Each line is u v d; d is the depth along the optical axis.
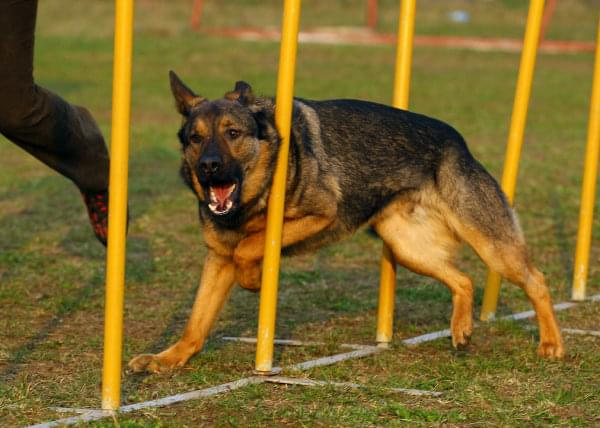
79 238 10.91
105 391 5.48
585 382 6.24
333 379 6.26
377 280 9.55
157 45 32.91
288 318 8.10
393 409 5.58
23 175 14.74
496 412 5.56
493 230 7.09
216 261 6.69
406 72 7.44
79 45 32.19
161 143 17.81
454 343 6.94
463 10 45.69
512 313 8.38
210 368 6.53
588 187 8.58
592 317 8.13
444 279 7.23
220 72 28.02
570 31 40.66
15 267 9.58
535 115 22.50
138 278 9.30
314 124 6.77
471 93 25.67
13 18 6.07
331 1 44.72
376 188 7.02
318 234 6.98
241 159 6.29
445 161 7.23
